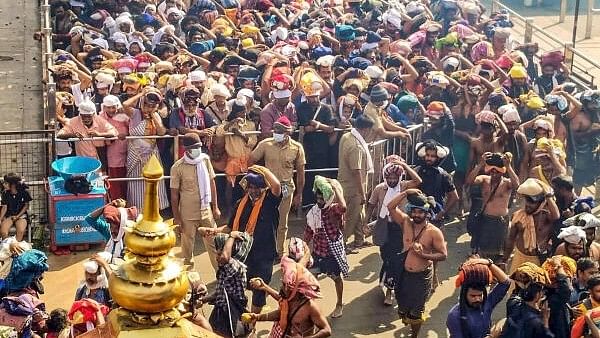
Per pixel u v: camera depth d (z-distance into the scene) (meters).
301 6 19.62
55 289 11.40
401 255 10.54
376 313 11.45
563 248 9.98
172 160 13.05
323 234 10.91
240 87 14.40
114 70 14.37
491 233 11.77
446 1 19.67
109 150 12.80
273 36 17.25
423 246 10.35
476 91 14.08
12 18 20.17
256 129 13.29
